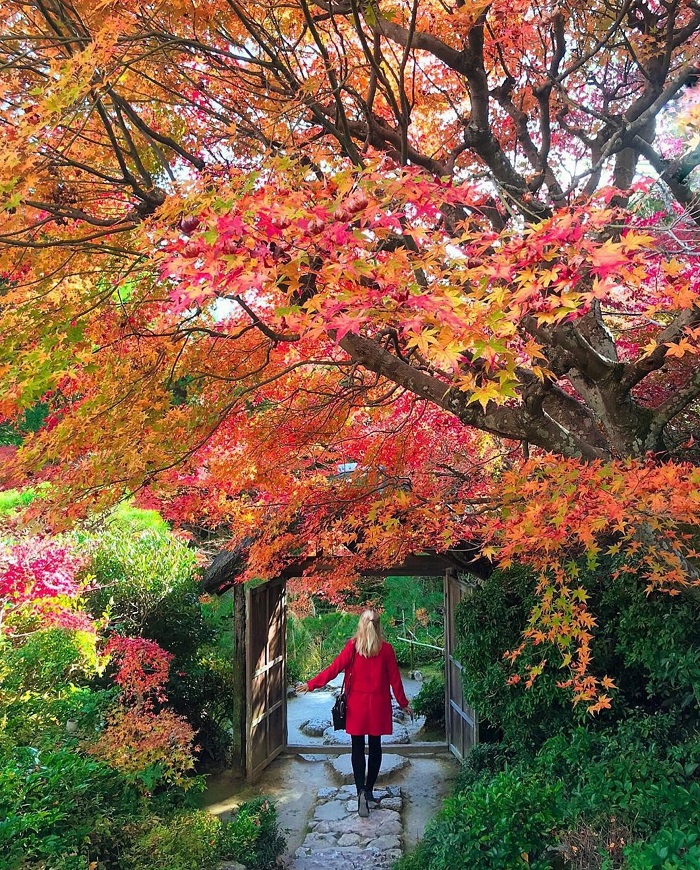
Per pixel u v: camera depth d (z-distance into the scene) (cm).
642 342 389
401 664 1122
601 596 460
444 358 164
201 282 171
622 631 425
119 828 381
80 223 314
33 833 317
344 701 579
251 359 364
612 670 455
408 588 1097
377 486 420
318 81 286
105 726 500
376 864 487
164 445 284
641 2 343
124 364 283
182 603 678
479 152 303
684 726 400
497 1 315
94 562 655
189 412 293
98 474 274
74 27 276
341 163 342
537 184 333
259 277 167
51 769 365
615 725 441
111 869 362
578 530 247
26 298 258
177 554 700
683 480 234
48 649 503
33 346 230
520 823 333
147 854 381
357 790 582
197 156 375
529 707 464
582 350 246
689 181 315
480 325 166
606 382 253
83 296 240
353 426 477
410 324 169
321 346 384
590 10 347
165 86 333
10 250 282
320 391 407
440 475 427
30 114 222
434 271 197
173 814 462
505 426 268
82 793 375
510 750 538
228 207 163
